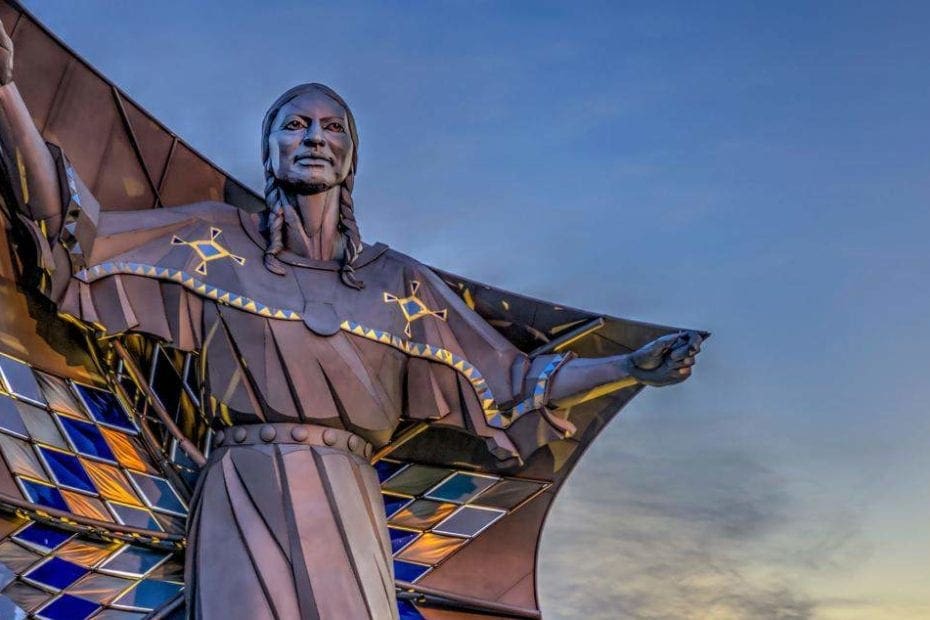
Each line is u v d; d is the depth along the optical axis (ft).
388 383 44.39
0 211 41.65
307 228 45.47
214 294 42.65
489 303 49.03
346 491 42.29
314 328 43.04
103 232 42.11
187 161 47.47
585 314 48.60
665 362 44.62
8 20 42.73
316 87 46.93
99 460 44.50
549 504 51.19
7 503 41.45
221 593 40.27
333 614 40.27
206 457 44.19
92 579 44.88
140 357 45.29
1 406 42.24
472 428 45.70
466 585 50.39
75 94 44.68
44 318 43.73
